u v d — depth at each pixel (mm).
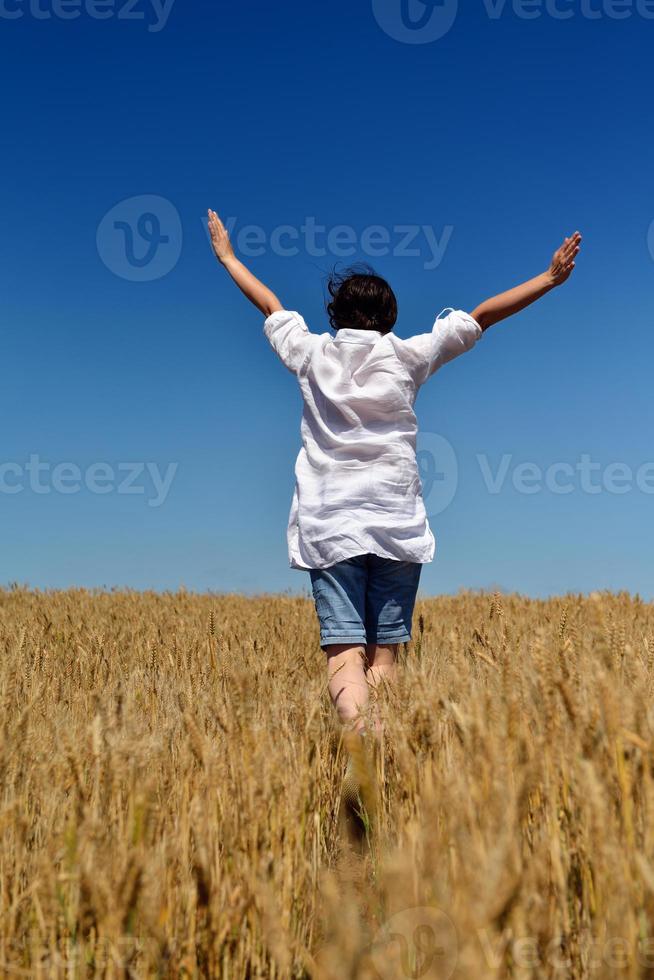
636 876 1485
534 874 1477
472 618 6574
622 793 1615
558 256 3553
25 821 2062
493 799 1595
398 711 2516
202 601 9375
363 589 3408
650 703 2184
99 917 1485
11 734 2439
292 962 1691
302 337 3660
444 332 3570
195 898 1659
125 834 1782
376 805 2246
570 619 4414
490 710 1994
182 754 2430
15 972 1601
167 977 1575
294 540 3518
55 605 8648
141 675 4027
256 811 1842
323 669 4148
